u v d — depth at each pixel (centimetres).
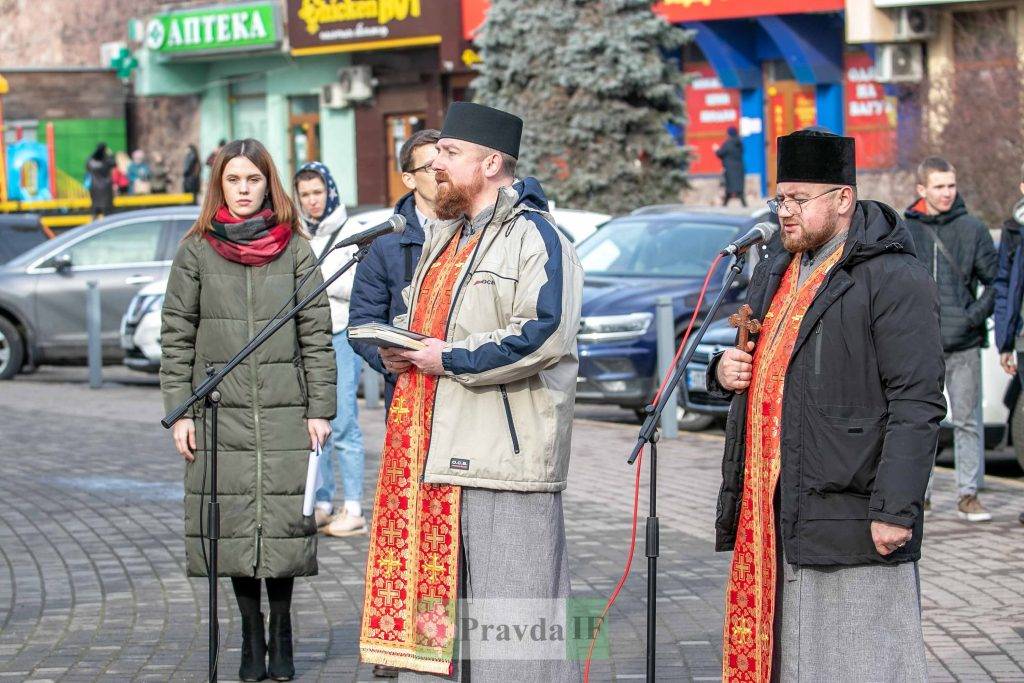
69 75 4297
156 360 1762
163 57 4000
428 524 540
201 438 670
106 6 4531
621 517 1023
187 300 671
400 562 546
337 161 3784
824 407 501
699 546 934
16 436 1453
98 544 976
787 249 515
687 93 3300
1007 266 985
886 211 511
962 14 2733
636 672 687
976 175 2130
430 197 714
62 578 882
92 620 788
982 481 1109
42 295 1950
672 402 1359
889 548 489
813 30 3047
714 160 3294
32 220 2238
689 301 1461
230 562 665
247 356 650
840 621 504
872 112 3033
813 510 501
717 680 672
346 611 802
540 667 539
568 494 1106
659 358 1380
